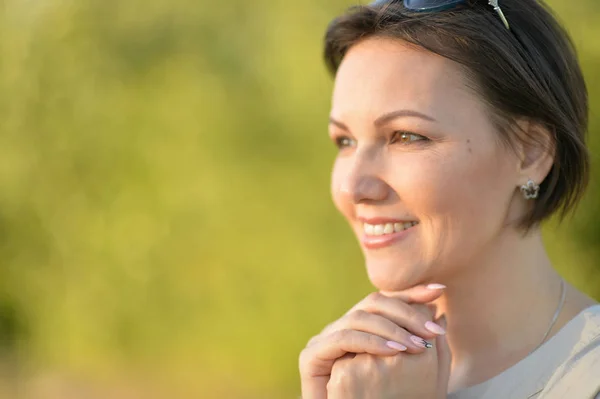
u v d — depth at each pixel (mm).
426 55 2127
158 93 7676
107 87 7992
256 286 7156
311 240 6840
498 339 2232
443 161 2098
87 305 8297
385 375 2115
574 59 2328
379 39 2195
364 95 2174
